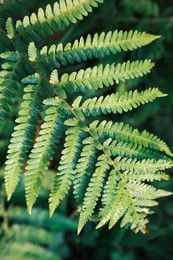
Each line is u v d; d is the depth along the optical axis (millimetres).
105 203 707
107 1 1053
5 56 720
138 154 713
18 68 718
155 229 1294
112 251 1312
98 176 704
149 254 1332
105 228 1261
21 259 1058
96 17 1049
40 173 688
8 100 703
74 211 1150
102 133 713
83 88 711
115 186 710
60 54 714
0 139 991
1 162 952
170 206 1329
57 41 991
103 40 707
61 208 1131
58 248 1286
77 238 1302
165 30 1088
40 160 689
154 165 712
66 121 708
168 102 1132
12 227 1087
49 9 713
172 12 1103
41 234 1088
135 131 714
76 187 703
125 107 706
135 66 704
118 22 1067
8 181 680
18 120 695
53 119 704
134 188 712
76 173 719
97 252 1305
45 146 693
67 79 715
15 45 724
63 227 1108
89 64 1061
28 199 683
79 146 709
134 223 712
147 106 1108
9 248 1070
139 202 712
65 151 704
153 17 1088
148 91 703
